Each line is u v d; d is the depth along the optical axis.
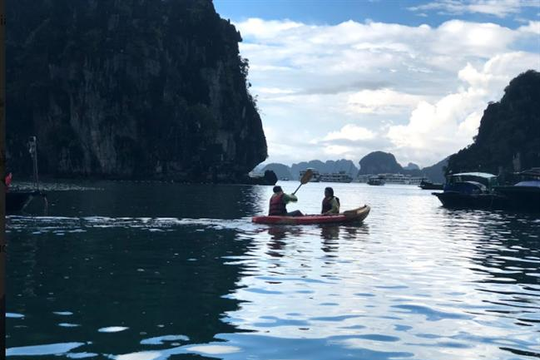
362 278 8.33
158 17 126.56
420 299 6.93
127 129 113.44
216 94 133.75
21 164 108.88
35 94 108.00
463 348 4.91
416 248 12.43
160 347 4.68
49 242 11.81
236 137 141.25
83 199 30.92
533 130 173.75
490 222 22.34
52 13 115.44
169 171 117.81
